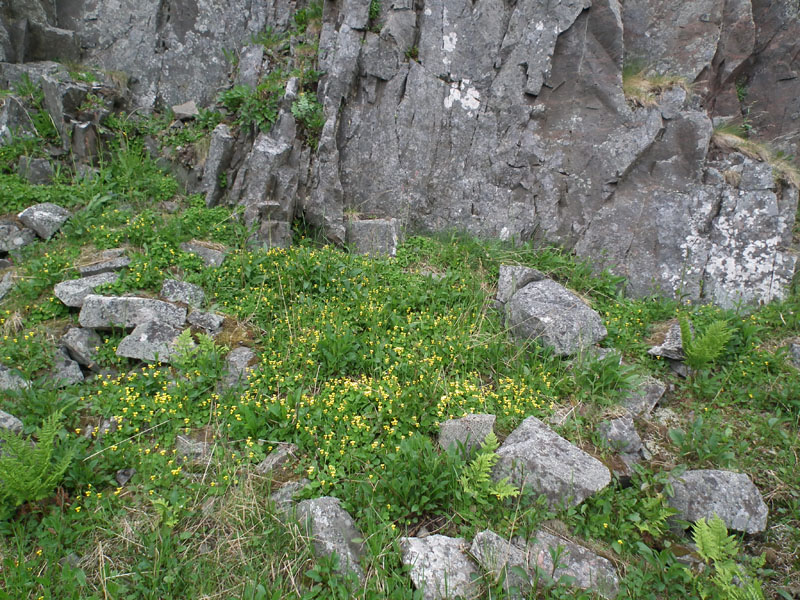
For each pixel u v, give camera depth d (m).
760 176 6.05
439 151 6.81
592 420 4.33
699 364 4.83
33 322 4.67
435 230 6.81
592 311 5.19
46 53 7.13
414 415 4.11
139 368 4.47
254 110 6.50
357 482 3.58
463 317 5.28
